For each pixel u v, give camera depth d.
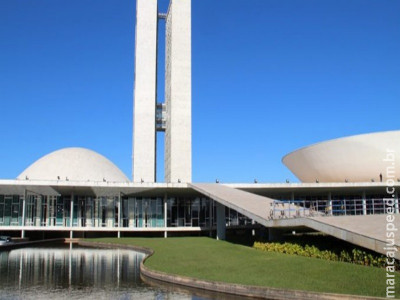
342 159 44.16
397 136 41.56
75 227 40.69
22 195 42.59
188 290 14.55
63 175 52.38
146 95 57.41
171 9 59.56
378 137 41.94
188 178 55.19
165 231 41.41
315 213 25.20
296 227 23.44
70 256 25.55
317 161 46.19
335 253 17.41
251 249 23.53
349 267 15.02
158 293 14.09
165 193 42.50
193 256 21.59
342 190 45.12
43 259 24.02
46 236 43.59
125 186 38.69
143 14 59.41
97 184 38.41
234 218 44.28
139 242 32.69
